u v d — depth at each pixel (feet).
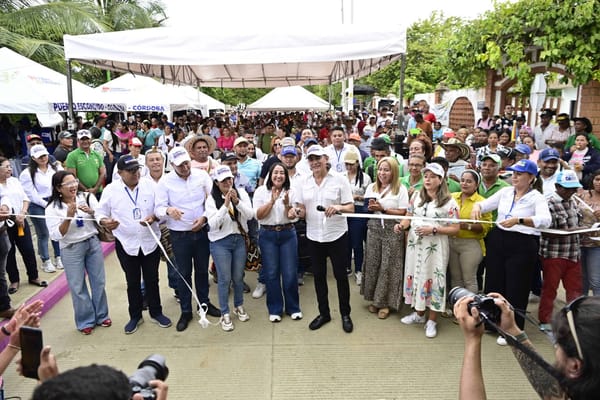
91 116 66.90
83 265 14.66
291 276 15.42
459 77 33.81
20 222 16.90
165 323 15.19
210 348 13.78
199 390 11.71
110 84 50.37
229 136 42.24
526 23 25.00
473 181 14.65
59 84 40.19
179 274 14.85
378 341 14.10
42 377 5.17
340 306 14.89
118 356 13.37
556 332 4.17
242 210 14.65
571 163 22.66
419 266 14.37
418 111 34.81
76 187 13.92
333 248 14.43
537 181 15.55
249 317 15.88
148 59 21.38
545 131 28.17
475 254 14.58
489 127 33.09
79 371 3.85
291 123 65.46
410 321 15.21
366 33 20.63
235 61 20.94
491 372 12.35
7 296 15.24
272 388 11.76
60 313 16.42
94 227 14.80
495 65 28.09
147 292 15.24
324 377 12.21
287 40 20.74
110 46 21.65
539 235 13.29
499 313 5.34
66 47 22.24
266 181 14.94
